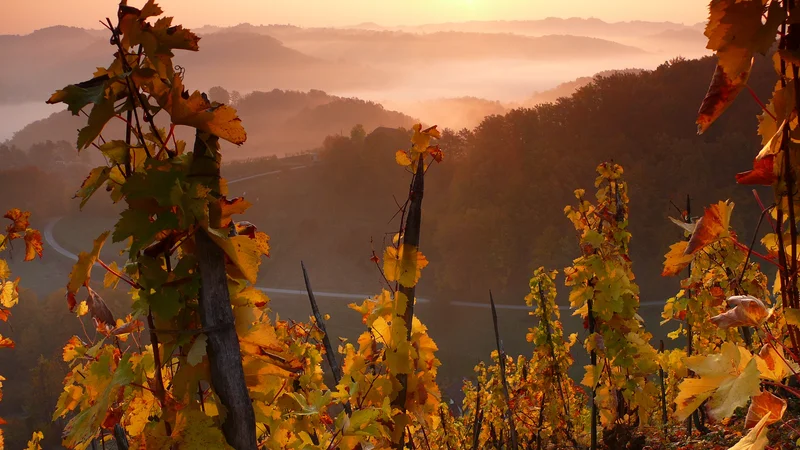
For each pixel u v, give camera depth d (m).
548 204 99.31
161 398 1.86
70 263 135.88
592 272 6.06
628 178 95.06
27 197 168.88
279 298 110.88
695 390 1.18
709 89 1.19
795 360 1.15
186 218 1.74
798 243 1.26
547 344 8.55
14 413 69.88
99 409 1.88
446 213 111.00
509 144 108.62
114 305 60.53
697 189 91.94
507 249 96.31
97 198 164.12
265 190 155.38
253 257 1.83
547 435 8.57
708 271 6.54
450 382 59.59
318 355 4.36
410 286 3.12
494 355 9.71
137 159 1.86
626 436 5.96
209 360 1.82
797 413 3.30
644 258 89.12
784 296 1.24
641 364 6.04
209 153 1.82
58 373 54.41
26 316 81.88
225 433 1.81
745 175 1.29
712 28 1.17
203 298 1.81
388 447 3.01
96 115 1.71
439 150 3.07
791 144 1.21
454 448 9.07
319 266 125.31
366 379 3.13
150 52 1.70
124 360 1.97
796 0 1.13
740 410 6.30
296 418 2.60
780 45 1.16
